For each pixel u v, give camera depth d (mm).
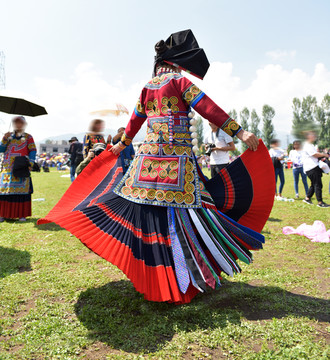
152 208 2686
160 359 2053
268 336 2264
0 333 2365
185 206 2641
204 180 2969
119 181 3141
